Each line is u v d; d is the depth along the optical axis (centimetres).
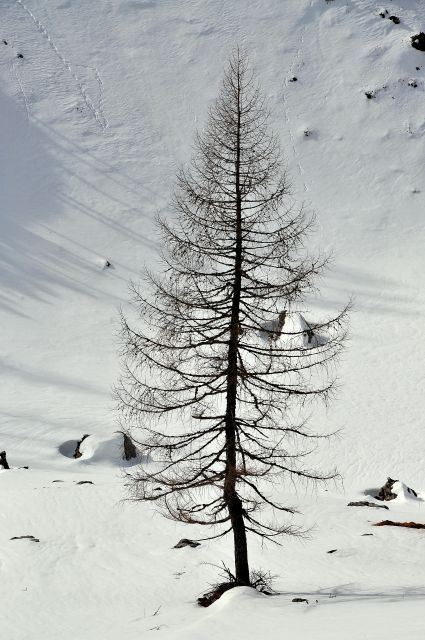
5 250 6700
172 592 1942
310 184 7600
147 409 1631
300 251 6625
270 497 2900
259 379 1602
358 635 1062
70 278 6469
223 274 1638
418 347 5444
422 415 4606
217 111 1756
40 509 2656
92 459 4297
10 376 5397
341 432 4403
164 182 7662
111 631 1608
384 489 3734
